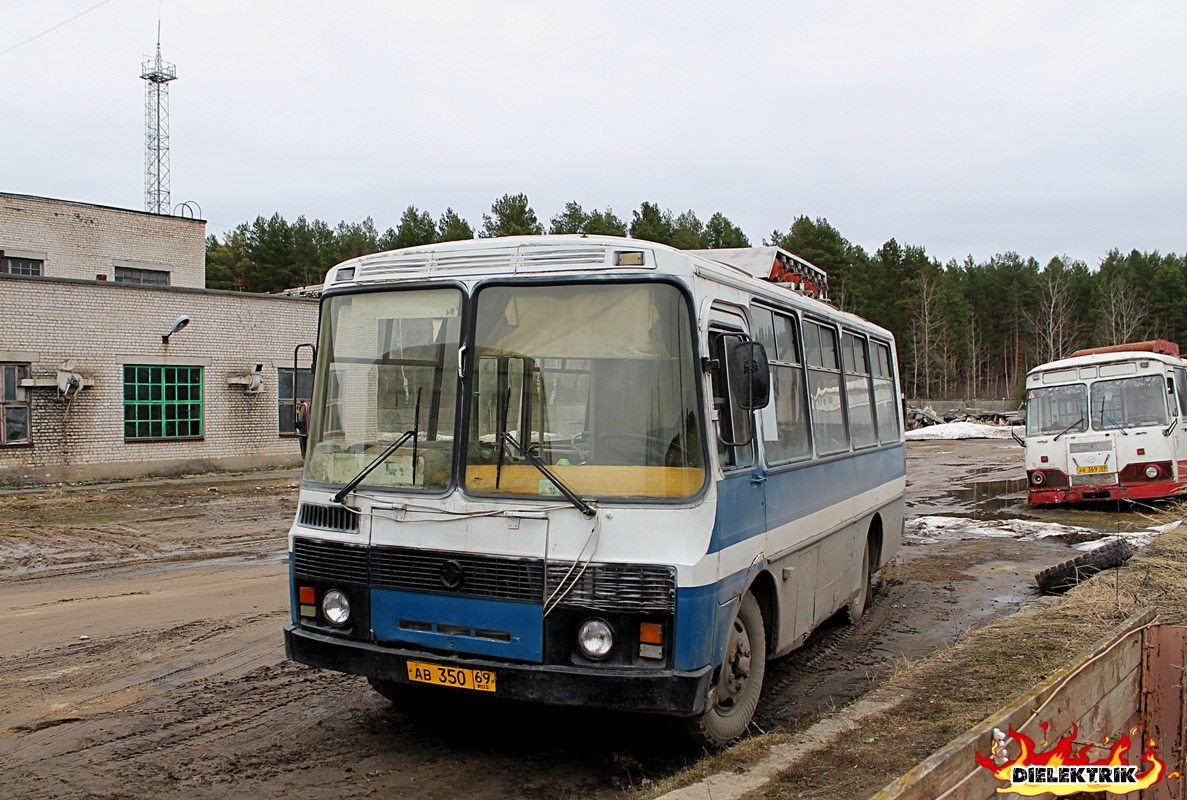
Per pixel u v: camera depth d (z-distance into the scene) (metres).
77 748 5.62
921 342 72.31
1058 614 8.45
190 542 14.06
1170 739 5.00
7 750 5.58
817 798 4.58
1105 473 17.31
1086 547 13.50
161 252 31.25
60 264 28.77
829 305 8.86
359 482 5.55
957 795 3.18
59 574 11.55
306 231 71.31
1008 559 12.70
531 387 5.25
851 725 5.69
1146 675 5.07
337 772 5.29
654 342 5.15
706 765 5.10
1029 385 18.62
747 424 5.90
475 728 6.02
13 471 19.83
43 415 20.28
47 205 28.45
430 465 5.39
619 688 4.84
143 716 6.21
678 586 4.89
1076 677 4.16
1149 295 77.56
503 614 5.09
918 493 21.64
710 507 5.11
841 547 8.27
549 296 5.32
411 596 5.32
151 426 22.16
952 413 57.72
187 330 22.77
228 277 70.56
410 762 5.46
